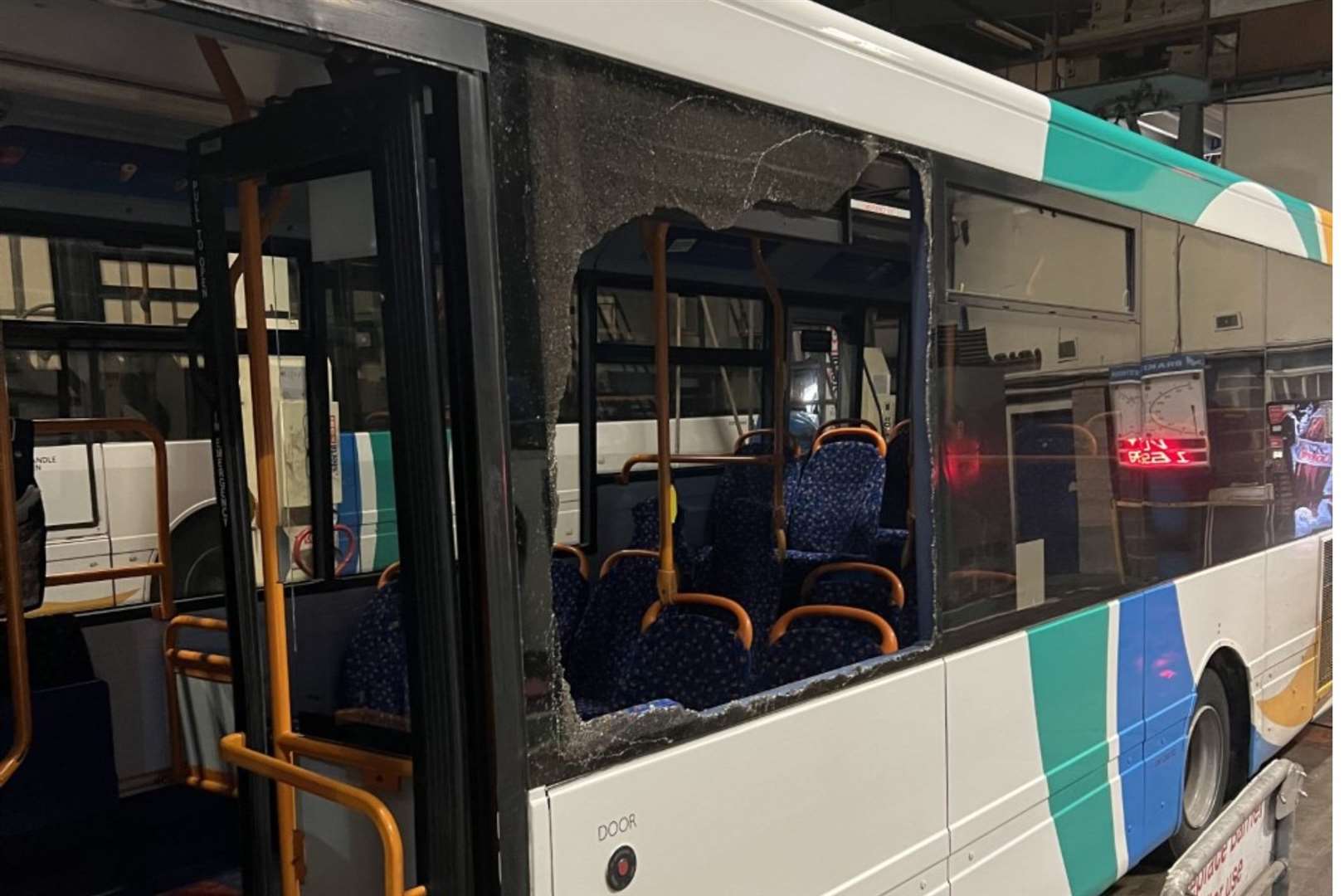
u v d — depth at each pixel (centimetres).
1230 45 888
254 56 203
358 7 154
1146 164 366
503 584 169
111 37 204
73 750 307
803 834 226
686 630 293
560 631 395
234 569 216
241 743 212
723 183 211
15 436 324
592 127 186
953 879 272
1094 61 918
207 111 258
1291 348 493
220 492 216
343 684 259
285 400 326
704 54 206
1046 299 312
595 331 504
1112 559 348
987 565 287
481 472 167
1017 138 298
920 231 262
